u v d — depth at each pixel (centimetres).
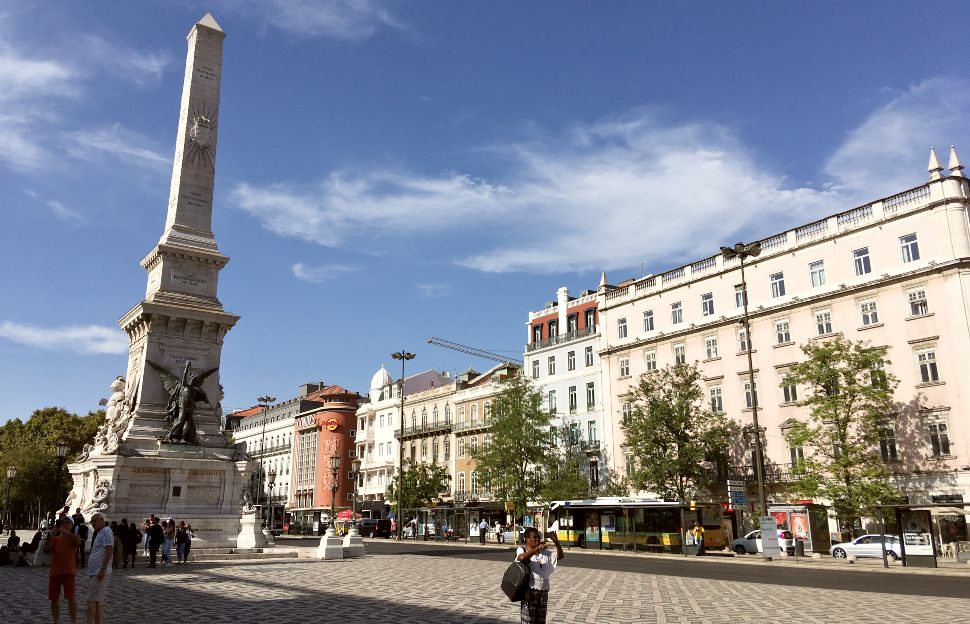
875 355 4150
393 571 2623
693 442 5069
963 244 4319
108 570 1223
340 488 9638
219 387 3741
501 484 5950
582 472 6112
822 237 5000
